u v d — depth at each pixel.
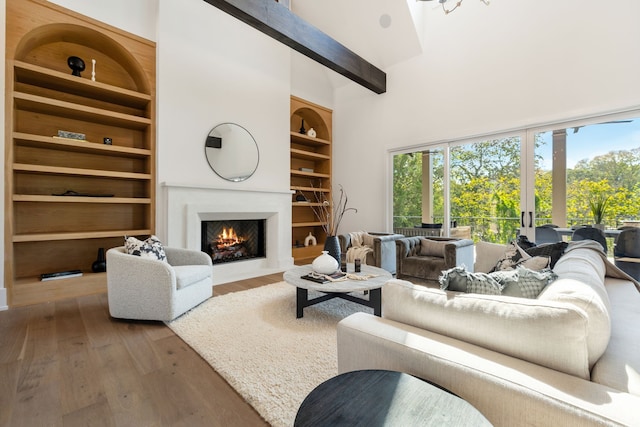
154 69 3.87
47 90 3.48
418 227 5.09
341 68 4.59
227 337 2.27
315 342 2.19
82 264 3.74
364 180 5.88
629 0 3.14
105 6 3.51
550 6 3.65
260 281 4.03
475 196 4.41
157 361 1.95
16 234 3.27
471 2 4.35
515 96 3.93
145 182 4.04
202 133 4.18
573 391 0.78
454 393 0.93
